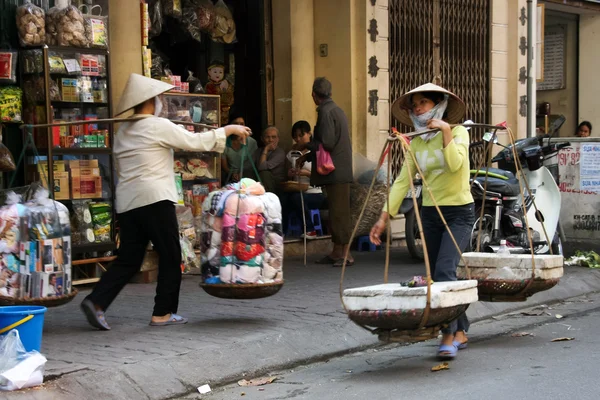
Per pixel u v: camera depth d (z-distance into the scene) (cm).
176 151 951
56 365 532
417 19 1227
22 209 623
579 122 1697
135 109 662
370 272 952
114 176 870
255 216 652
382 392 513
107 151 858
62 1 870
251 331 639
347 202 989
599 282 952
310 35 1165
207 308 743
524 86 1370
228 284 650
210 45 1156
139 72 929
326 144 965
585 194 1080
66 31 825
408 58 1220
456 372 557
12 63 815
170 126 640
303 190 1078
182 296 806
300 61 1153
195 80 1042
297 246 1109
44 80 810
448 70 1280
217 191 670
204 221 668
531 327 727
